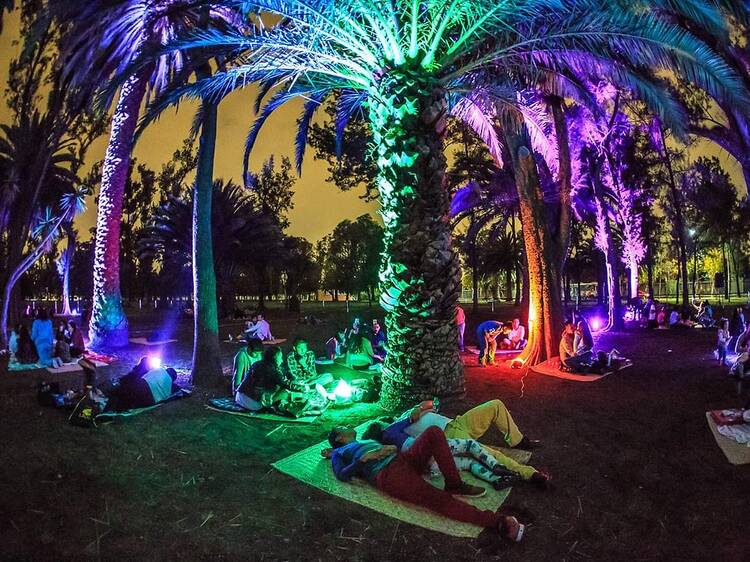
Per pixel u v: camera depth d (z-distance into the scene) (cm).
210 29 841
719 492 517
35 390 855
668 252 4578
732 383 907
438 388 761
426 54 768
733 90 691
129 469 532
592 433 668
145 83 1418
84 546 396
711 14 583
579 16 755
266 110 1095
